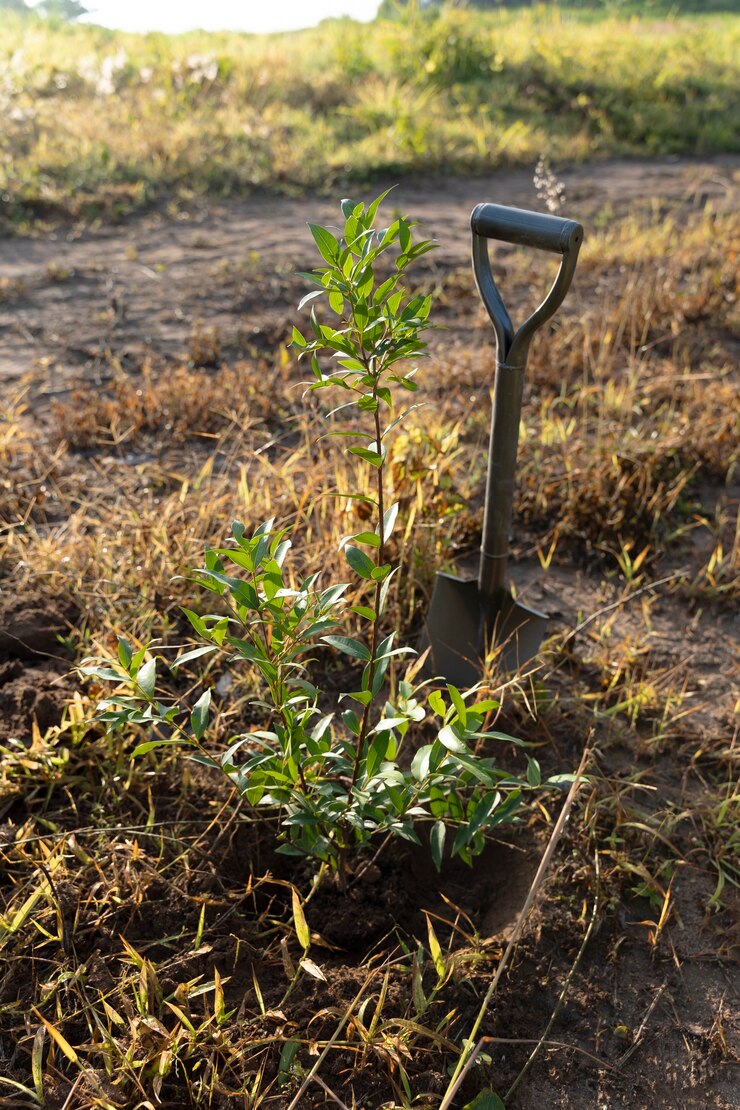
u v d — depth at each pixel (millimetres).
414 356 1892
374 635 1965
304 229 7266
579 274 6090
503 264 6328
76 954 2029
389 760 1959
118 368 4727
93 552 3145
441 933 2158
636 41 13883
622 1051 1937
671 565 3432
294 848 2008
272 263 6387
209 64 10695
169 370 4707
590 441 4098
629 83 11656
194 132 8969
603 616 3154
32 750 2387
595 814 2330
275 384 4547
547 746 2604
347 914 2125
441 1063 1874
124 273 6242
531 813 2389
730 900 2236
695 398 4398
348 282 1775
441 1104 1695
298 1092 1731
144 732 2498
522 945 2080
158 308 5645
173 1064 1820
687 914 2209
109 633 2783
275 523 3312
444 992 1989
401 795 1922
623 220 7605
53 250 6707
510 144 9656
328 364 4828
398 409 4070
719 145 10477
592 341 4949
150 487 3754
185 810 2367
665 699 2783
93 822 2326
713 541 3562
